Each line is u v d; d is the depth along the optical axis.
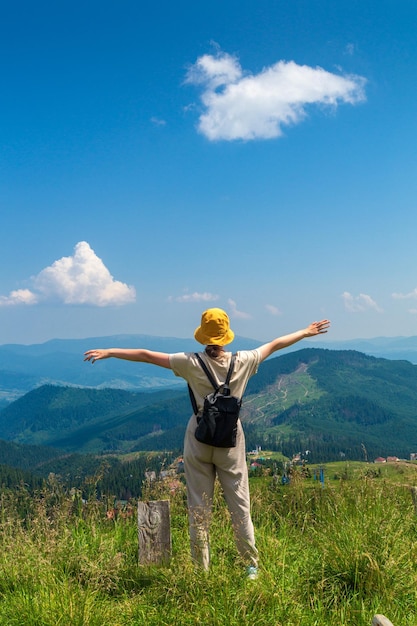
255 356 4.76
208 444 4.56
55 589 4.16
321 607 3.93
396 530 4.75
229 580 4.08
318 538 4.93
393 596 4.05
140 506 4.83
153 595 4.14
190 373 4.68
